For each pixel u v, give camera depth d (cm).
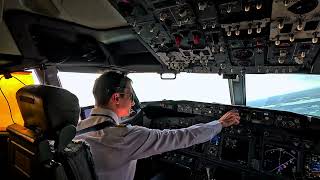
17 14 192
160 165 351
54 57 263
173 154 335
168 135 153
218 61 252
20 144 116
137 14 172
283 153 270
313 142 259
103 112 157
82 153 117
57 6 197
